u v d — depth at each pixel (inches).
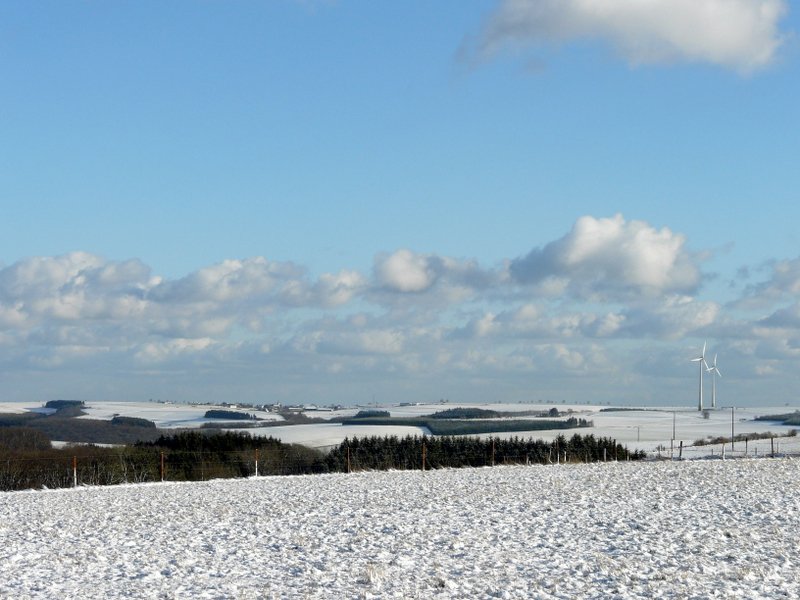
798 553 919.7
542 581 774.5
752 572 797.2
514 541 1017.5
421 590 744.3
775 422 6269.7
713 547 959.6
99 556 941.8
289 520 1230.3
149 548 1002.1
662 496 1503.4
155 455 2436.0
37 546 1025.5
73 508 1407.5
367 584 771.4
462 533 1081.4
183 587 773.3
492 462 2420.0
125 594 745.0
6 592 756.0
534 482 1779.0
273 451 2908.5
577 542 1007.6
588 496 1507.1
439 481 1831.9
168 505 1429.6
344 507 1371.8
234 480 1939.0
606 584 762.2
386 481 1850.4
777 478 1833.2
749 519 1202.0
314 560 903.1
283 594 735.1
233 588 763.4
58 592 756.0
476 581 779.4
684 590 727.1
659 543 989.2
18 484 2118.6
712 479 1815.9
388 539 1038.4
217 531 1133.1
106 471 2191.2
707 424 6092.5
